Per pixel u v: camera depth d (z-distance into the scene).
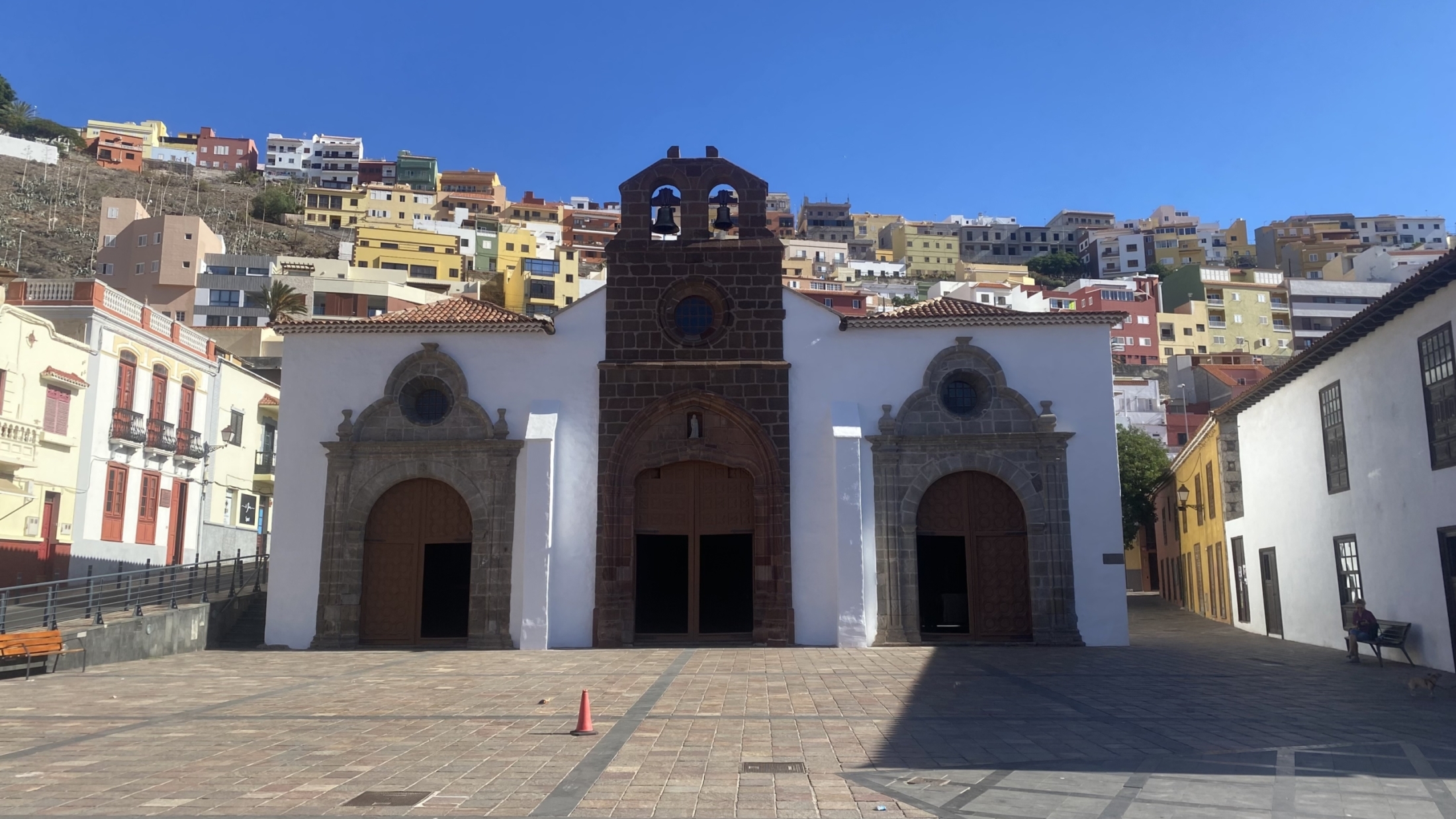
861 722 13.30
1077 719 13.46
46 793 9.38
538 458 24.53
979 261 165.00
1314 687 16.86
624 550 24.67
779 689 16.55
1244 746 11.53
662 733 12.50
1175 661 21.03
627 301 25.94
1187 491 41.28
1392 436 21.11
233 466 44.38
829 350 25.61
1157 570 58.75
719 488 25.53
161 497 38.44
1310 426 25.67
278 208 134.12
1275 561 28.47
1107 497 24.67
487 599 24.30
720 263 26.12
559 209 151.75
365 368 25.61
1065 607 24.16
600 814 8.70
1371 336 22.06
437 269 110.56
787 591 24.42
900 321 25.41
